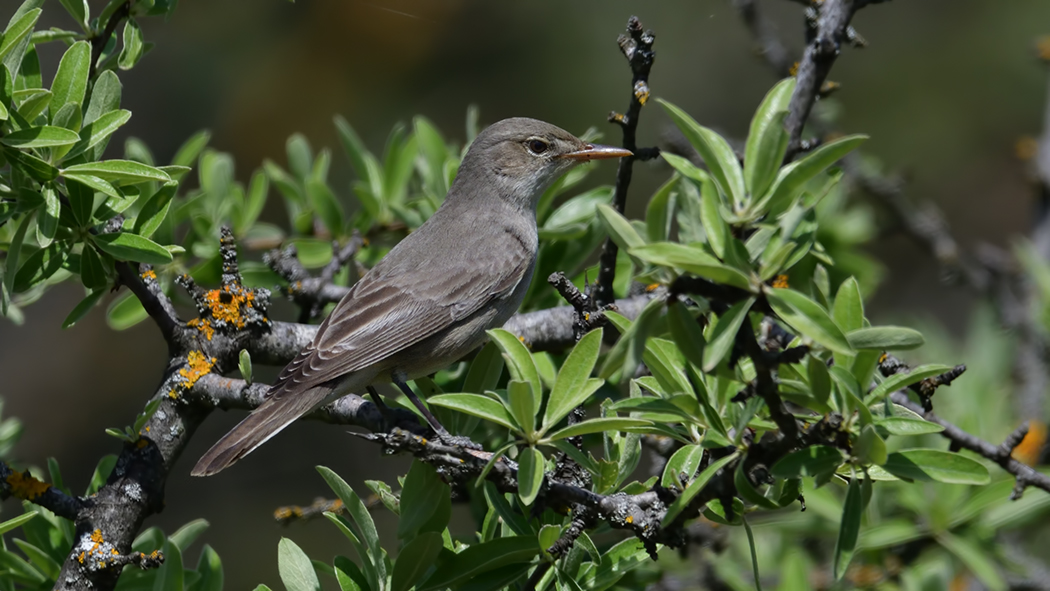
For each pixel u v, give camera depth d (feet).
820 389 18.78
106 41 27.71
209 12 60.70
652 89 62.49
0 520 46.03
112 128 25.22
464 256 33.27
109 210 26.21
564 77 60.64
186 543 29.40
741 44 63.41
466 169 36.32
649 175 59.93
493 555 22.75
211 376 28.68
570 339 33.32
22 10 25.71
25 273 26.03
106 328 62.23
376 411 28.02
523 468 20.08
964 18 64.90
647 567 31.89
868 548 33.47
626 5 61.87
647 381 23.20
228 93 60.54
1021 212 63.36
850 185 45.44
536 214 37.32
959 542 32.65
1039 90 63.36
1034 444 36.76
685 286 17.89
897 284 65.87
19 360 60.90
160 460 27.58
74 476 59.41
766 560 37.11
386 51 60.64
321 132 60.29
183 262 38.04
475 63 60.85
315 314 35.35
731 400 20.34
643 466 46.60
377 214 39.09
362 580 23.80
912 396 36.37
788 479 21.58
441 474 22.17
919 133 64.39
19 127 24.00
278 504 57.67
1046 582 36.96
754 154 19.38
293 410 27.96
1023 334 42.91
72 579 25.27
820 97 33.65
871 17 66.08
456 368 35.24
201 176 39.34
